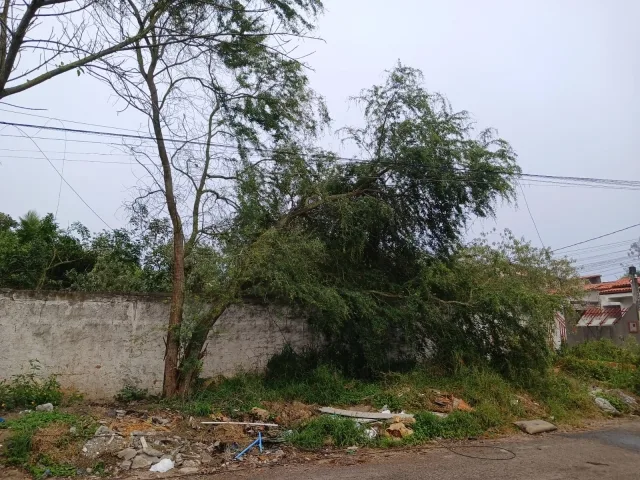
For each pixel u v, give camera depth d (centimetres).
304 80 1147
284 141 1154
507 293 1157
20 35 606
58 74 652
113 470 654
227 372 1109
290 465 703
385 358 1190
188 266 1045
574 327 1747
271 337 1166
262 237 1008
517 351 1194
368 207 1153
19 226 1584
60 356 964
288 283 991
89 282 1317
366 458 745
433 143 1170
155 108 1038
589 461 745
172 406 912
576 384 1229
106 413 859
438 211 1267
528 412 1047
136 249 1459
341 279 1162
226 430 799
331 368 1112
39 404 885
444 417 927
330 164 1199
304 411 911
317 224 1204
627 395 1293
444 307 1182
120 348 1011
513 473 673
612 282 3041
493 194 1223
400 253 1268
